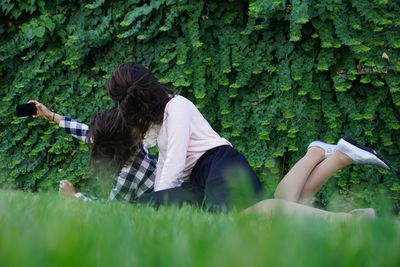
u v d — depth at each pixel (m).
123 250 0.65
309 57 5.90
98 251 0.63
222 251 0.55
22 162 6.63
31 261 0.52
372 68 5.75
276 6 5.57
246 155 5.94
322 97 5.92
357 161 4.06
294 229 0.72
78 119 6.45
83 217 1.54
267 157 5.87
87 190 6.36
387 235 0.68
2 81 6.76
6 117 6.63
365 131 5.82
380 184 5.73
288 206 2.77
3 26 6.81
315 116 5.88
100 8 6.54
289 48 5.91
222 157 3.51
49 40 6.68
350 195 5.46
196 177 3.57
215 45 6.18
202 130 3.68
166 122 3.66
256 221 1.44
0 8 6.64
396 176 5.85
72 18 6.64
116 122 3.99
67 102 6.50
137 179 4.19
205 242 0.72
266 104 5.98
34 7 6.61
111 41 6.48
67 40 6.44
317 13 5.74
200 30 6.14
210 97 6.11
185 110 3.65
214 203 3.22
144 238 0.94
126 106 3.71
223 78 6.03
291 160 5.93
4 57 6.59
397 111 5.95
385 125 5.93
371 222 0.77
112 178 4.21
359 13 5.84
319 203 5.70
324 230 0.72
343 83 5.73
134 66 3.79
